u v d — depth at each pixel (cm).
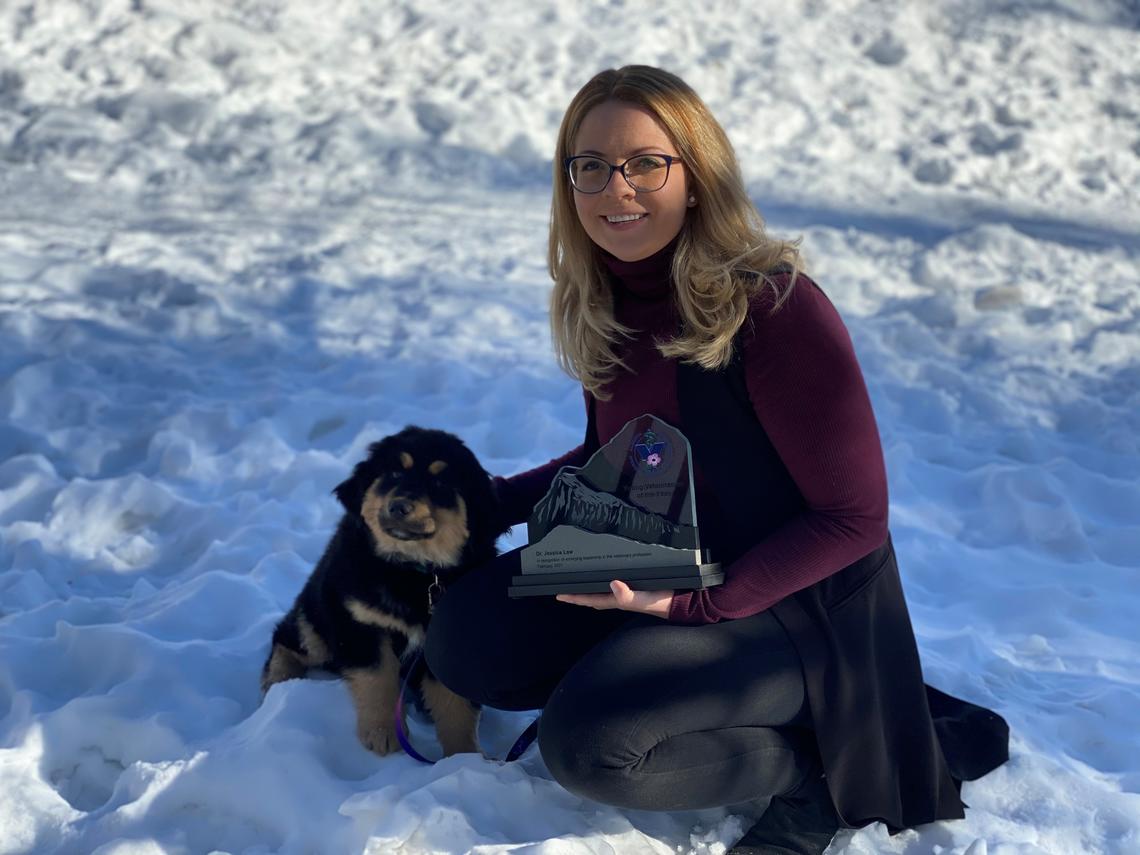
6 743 261
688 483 210
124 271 638
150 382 519
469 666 235
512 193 841
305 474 426
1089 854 227
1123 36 1144
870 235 781
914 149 946
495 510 265
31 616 321
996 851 214
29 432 459
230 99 912
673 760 204
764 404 207
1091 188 922
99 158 816
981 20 1145
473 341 581
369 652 259
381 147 876
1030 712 283
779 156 934
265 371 539
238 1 1033
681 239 214
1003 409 521
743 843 222
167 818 235
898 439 478
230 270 666
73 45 943
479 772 230
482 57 1013
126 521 400
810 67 1045
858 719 216
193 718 273
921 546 388
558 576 217
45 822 235
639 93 211
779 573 207
